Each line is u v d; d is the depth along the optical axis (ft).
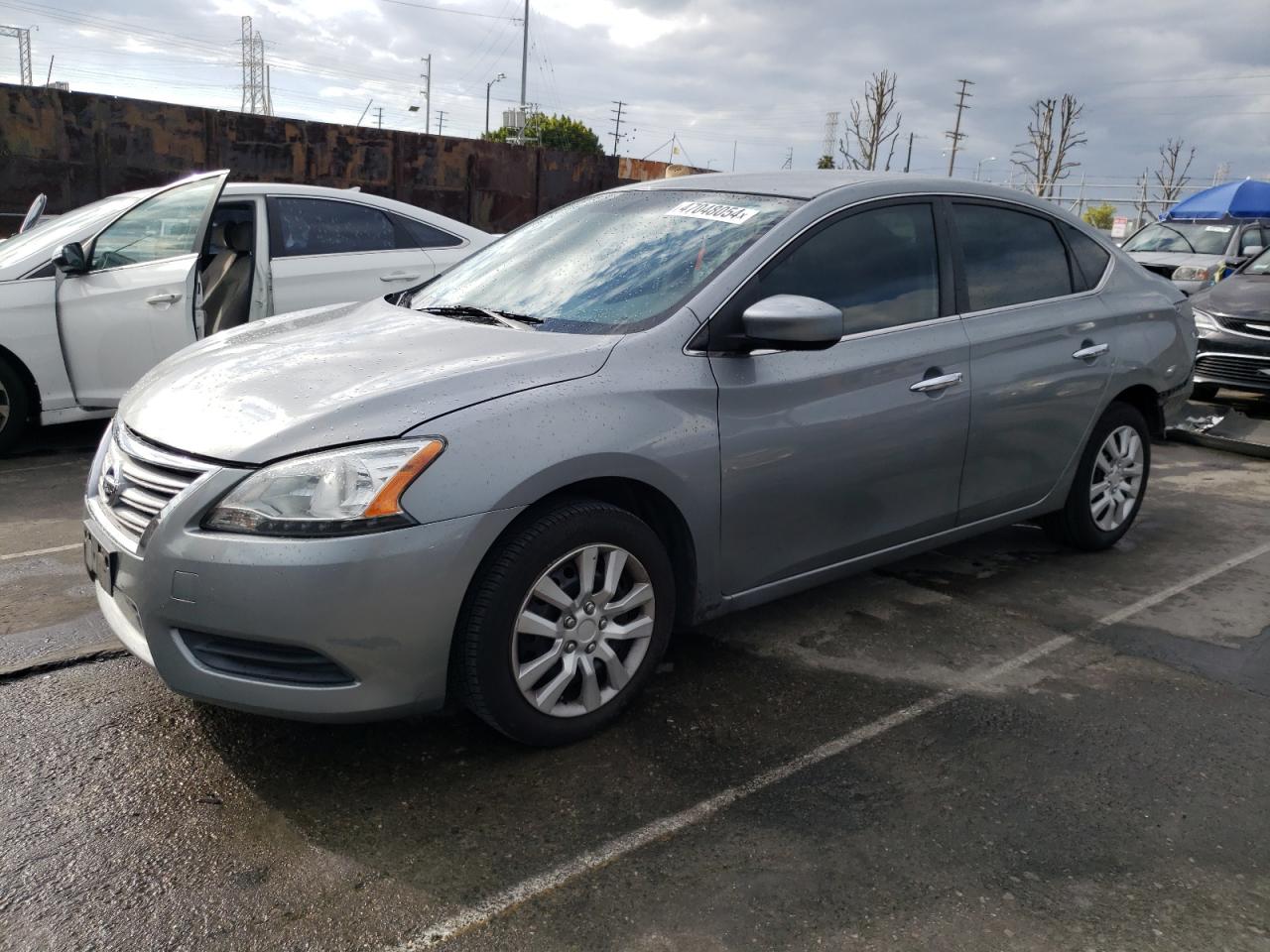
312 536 7.68
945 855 7.75
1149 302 14.85
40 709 9.66
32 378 18.93
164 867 7.41
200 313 18.16
